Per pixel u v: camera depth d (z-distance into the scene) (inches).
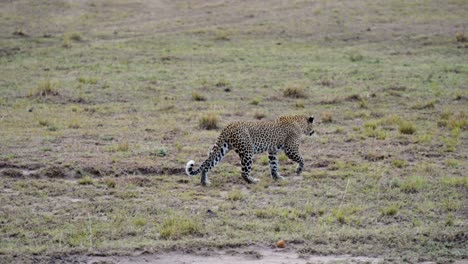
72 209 653.9
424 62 1498.5
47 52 1593.3
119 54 1578.5
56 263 527.2
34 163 791.7
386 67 1455.5
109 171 774.5
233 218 634.8
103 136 940.0
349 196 701.9
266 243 571.5
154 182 743.1
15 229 597.0
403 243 573.6
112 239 579.8
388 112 1107.3
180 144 902.4
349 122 1050.1
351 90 1266.0
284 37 1764.3
